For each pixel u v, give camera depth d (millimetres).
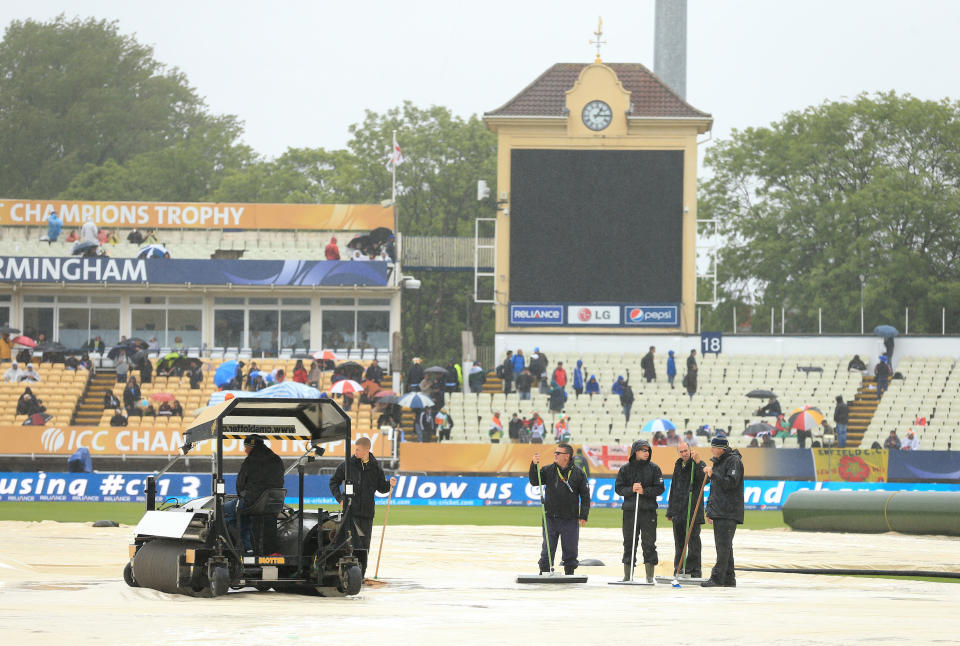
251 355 65312
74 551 26906
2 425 54281
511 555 27328
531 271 63219
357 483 19672
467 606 16812
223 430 19328
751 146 91125
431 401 54000
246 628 13922
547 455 51531
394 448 53781
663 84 64188
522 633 13633
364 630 13836
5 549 27219
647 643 12789
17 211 68188
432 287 96188
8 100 116875
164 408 56750
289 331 67000
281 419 19047
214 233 69062
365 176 97125
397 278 66062
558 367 58844
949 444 58812
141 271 64688
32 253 67312
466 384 65750
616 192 62938
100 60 118125
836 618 15367
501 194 63656
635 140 63031
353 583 18094
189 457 54438
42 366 61250
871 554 28234
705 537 34094
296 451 54531
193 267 65000
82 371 61219
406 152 96812
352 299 66938
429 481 47344
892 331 63656
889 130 87500
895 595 19312
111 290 66188
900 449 55250
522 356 61406
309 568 18406
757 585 21141
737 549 29656
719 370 63250
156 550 18672
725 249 91125
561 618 15258
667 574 23359
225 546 17734
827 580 22609
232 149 112188
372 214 69250
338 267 65500
